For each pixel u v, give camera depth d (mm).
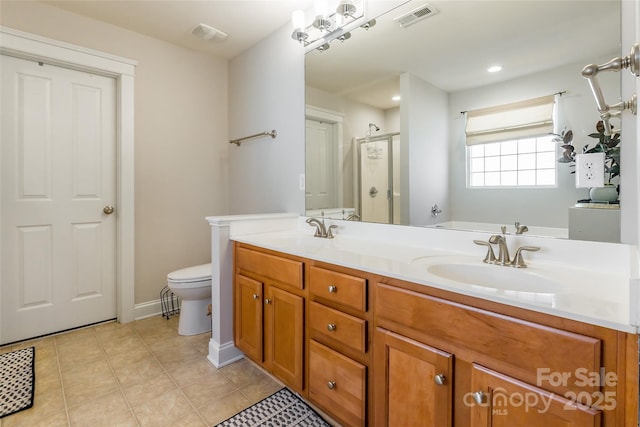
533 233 1307
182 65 2818
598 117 1151
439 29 1564
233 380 1806
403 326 1114
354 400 1274
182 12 2271
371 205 1873
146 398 1633
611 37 1128
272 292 1690
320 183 2176
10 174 2164
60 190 2346
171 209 2799
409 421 1096
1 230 2141
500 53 1383
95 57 2355
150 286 2705
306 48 2248
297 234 2143
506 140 1367
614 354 710
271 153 2602
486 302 915
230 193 3125
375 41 1821
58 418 1477
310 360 1481
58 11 2217
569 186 1216
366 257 1388
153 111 2670
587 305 800
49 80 2281
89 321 2494
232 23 2420
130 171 2547
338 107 2039
